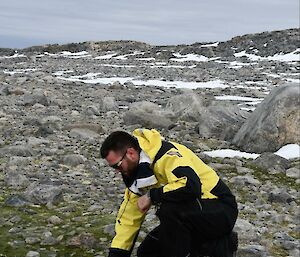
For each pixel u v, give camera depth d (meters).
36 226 8.86
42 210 9.64
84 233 8.38
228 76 46.66
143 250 6.32
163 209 5.74
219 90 34.88
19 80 35.44
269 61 60.72
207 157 14.20
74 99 26.70
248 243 8.53
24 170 12.25
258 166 13.30
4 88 27.78
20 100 24.45
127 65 60.69
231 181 12.13
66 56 77.75
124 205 6.02
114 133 5.70
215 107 17.77
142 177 5.63
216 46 75.25
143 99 28.53
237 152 14.73
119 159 5.63
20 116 20.09
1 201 10.04
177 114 20.03
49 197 10.01
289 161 13.58
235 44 74.75
